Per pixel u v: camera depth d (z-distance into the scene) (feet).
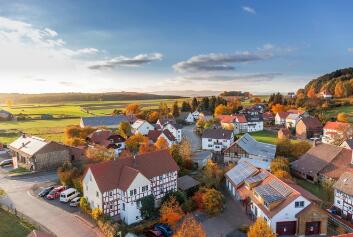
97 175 195.62
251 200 205.98
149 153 226.17
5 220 185.47
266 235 146.10
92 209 198.18
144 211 199.21
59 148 296.30
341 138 392.88
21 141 332.80
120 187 195.42
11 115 641.40
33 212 201.57
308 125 472.03
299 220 179.52
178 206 205.46
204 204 208.03
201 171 282.97
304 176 281.54
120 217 199.52
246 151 323.57
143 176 199.72
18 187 247.09
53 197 223.30
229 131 403.54
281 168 271.69
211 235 181.88
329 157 275.18
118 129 485.56
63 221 189.37
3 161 308.40
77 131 403.95
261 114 611.06
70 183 240.12
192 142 449.48
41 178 267.80
